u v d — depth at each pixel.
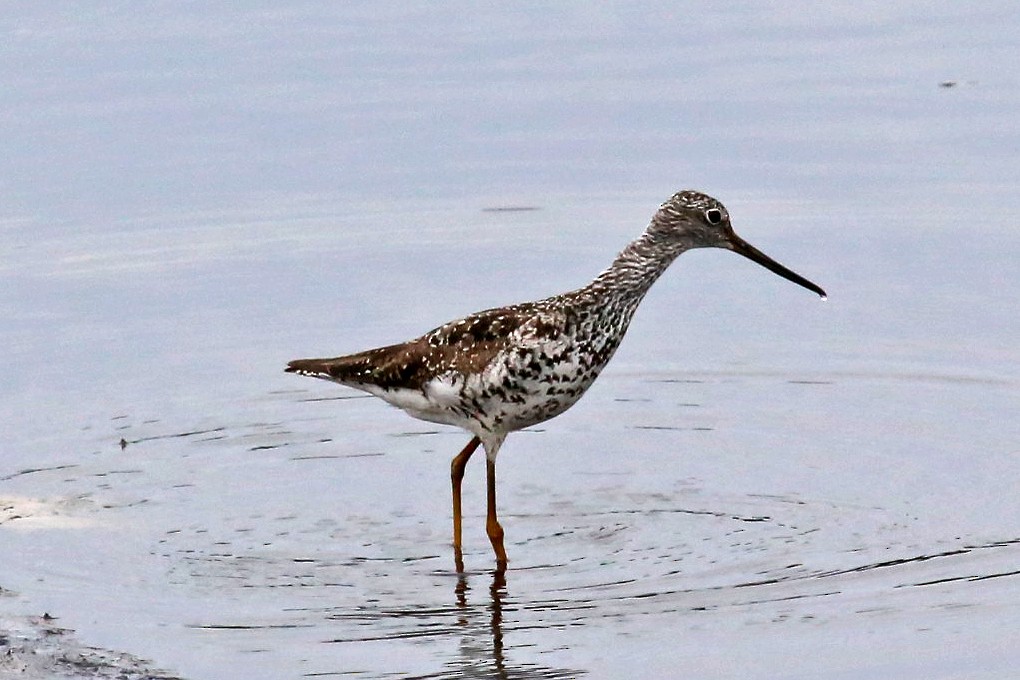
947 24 23.39
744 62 22.38
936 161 19.61
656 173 19.72
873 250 17.91
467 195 19.59
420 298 17.36
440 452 14.61
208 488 13.77
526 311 12.59
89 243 18.70
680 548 12.38
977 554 12.01
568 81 21.98
